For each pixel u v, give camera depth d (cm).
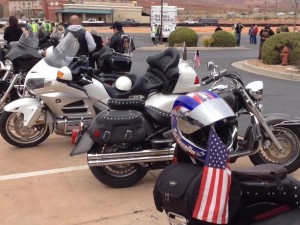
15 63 784
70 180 545
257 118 505
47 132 675
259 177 294
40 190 514
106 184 512
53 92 606
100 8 9394
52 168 587
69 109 613
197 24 7162
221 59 2247
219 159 262
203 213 260
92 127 484
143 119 501
